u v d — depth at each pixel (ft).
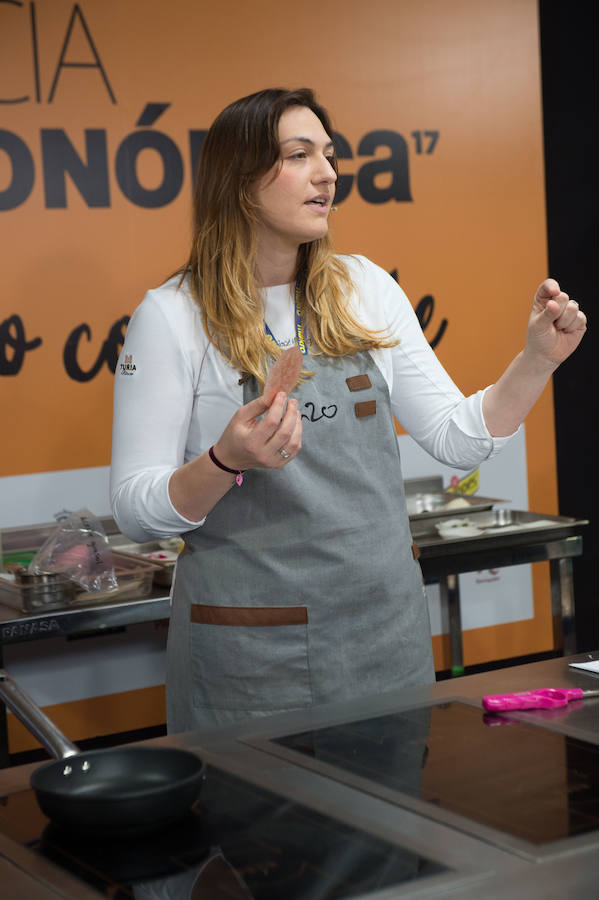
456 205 13.74
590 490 15.74
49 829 3.57
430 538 11.45
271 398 5.12
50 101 11.55
